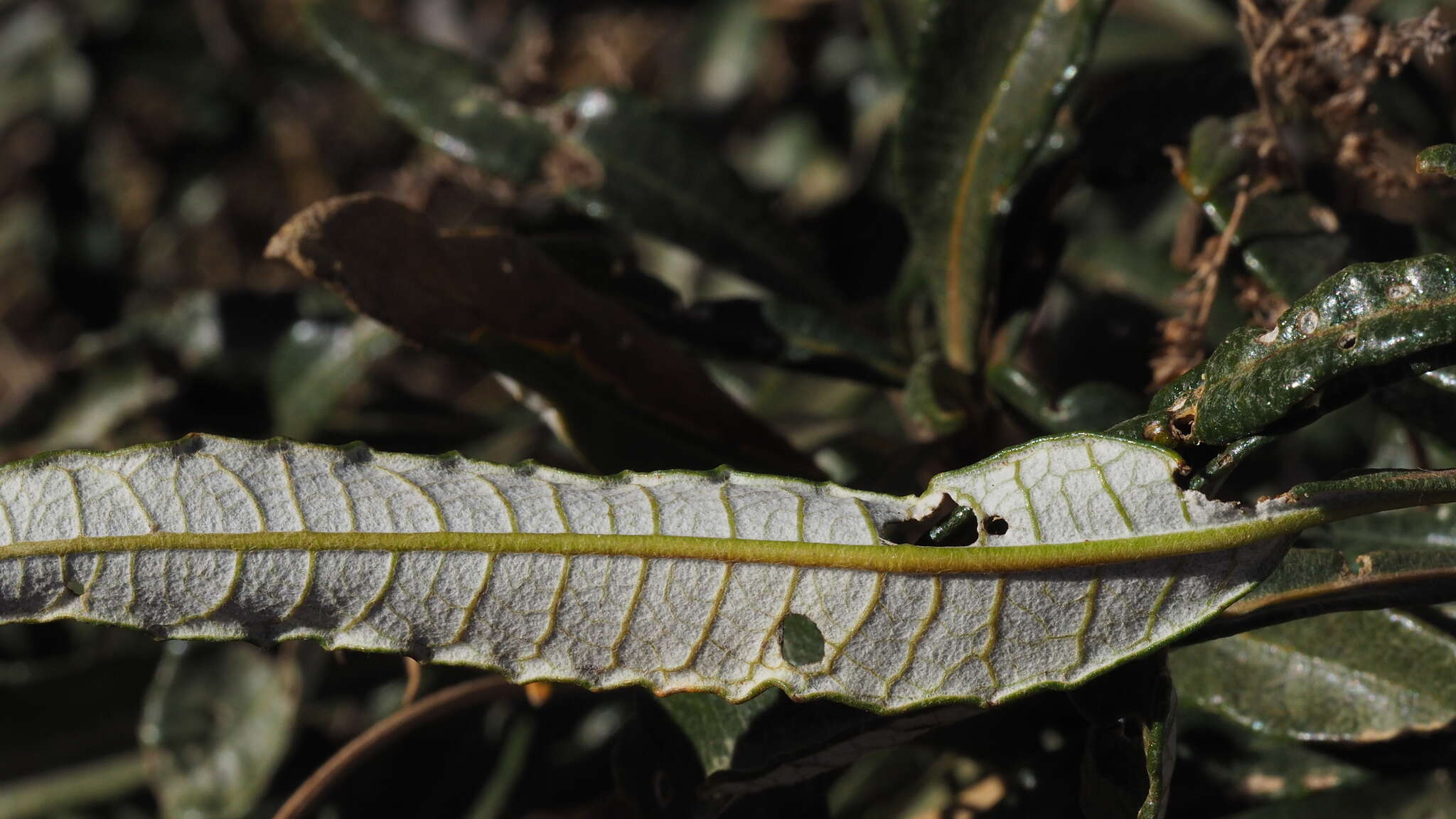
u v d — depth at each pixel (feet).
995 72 1.36
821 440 1.51
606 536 1.18
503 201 1.76
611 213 1.54
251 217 3.23
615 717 1.57
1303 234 1.35
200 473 1.18
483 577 1.18
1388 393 1.29
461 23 3.08
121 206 3.18
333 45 1.58
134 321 1.91
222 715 1.55
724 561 1.17
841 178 2.61
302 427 1.63
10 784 1.63
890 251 1.73
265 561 1.18
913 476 1.40
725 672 1.18
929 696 1.16
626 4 2.88
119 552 1.17
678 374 1.39
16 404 1.95
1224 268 1.41
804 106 2.55
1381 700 1.28
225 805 1.53
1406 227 1.37
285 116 3.04
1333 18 1.40
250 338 1.85
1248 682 1.31
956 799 1.39
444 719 1.64
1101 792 1.19
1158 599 1.15
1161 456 1.15
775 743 1.24
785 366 1.45
